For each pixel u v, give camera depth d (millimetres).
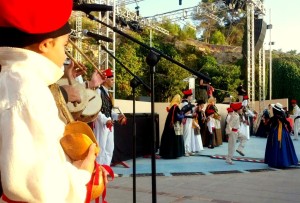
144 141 9773
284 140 8453
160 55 2566
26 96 994
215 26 42656
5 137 957
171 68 27016
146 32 30578
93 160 1194
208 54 36406
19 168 930
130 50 25953
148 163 8695
